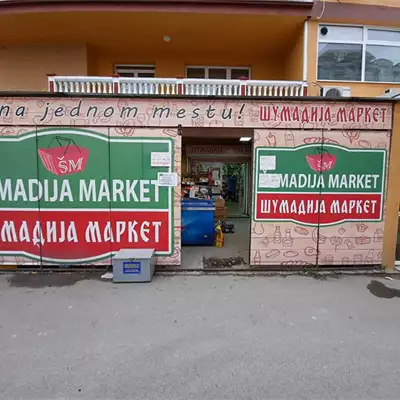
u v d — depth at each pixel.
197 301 3.95
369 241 5.23
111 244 5.07
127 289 4.32
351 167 5.11
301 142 5.04
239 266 5.30
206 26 7.29
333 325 3.38
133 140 4.94
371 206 5.19
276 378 2.49
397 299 4.09
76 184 4.96
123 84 5.92
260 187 5.08
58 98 4.84
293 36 7.80
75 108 4.86
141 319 3.46
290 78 8.26
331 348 2.93
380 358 2.78
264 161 5.05
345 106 5.02
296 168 5.07
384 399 2.27
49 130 4.87
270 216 5.13
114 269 4.55
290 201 5.12
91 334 3.14
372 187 5.16
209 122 4.94
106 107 4.89
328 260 5.23
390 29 7.44
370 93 7.43
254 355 2.81
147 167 4.99
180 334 3.16
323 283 4.64
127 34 7.65
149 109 4.91
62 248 5.04
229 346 2.95
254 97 4.91
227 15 6.84
